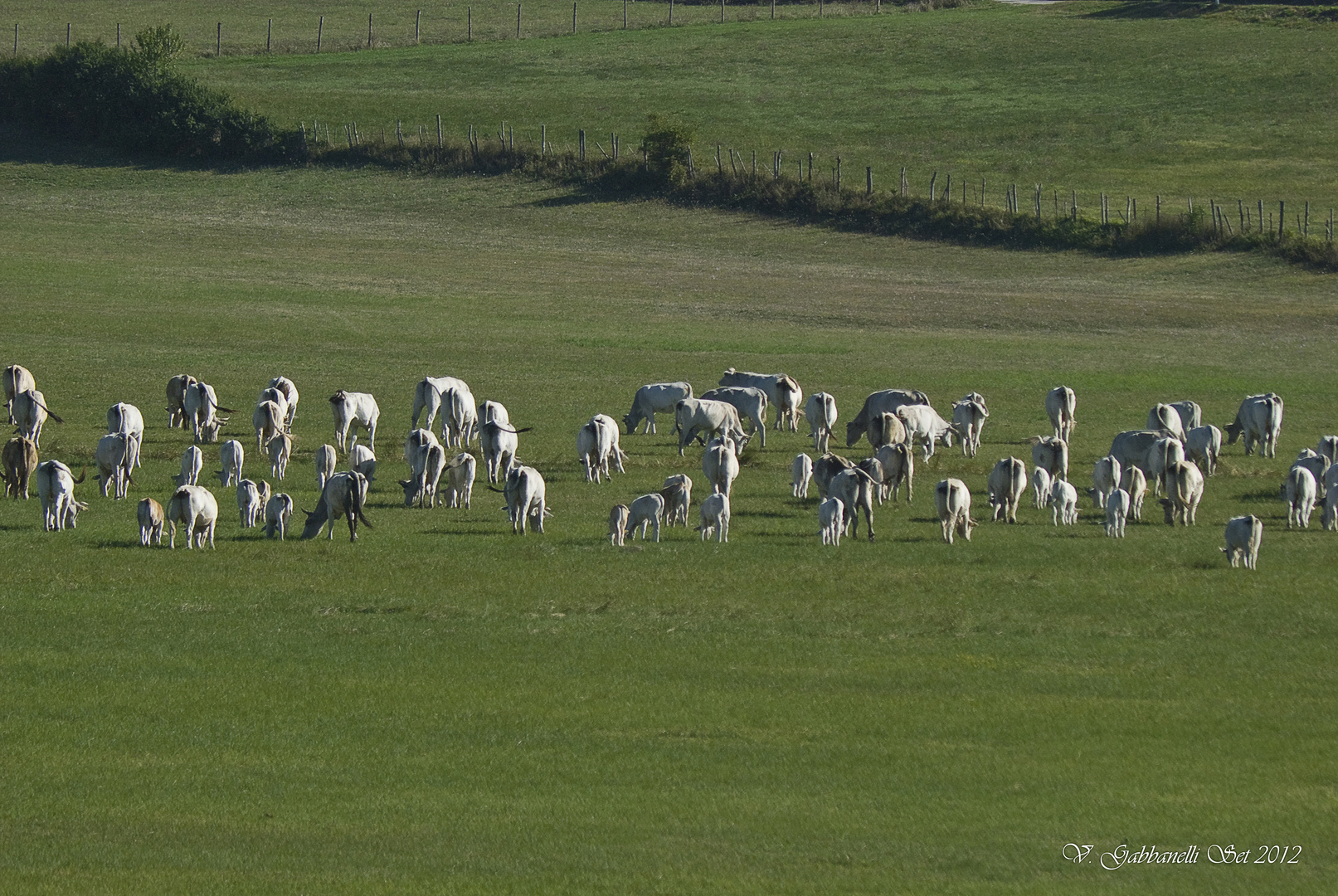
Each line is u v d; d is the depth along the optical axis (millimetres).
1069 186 77500
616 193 79250
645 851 13375
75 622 19734
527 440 36250
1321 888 12789
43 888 12555
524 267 67312
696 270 67125
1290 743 16141
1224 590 22328
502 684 17766
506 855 13273
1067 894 12609
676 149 79438
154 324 53469
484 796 14617
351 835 13711
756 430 38406
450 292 62031
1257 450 37562
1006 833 13867
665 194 78875
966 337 55406
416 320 56188
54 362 45656
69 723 16281
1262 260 66562
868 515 26016
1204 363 50688
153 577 22078
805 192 76750
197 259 67188
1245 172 78562
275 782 14891
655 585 22234
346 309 57906
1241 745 16109
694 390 43719
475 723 16531
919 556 24516
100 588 21391
